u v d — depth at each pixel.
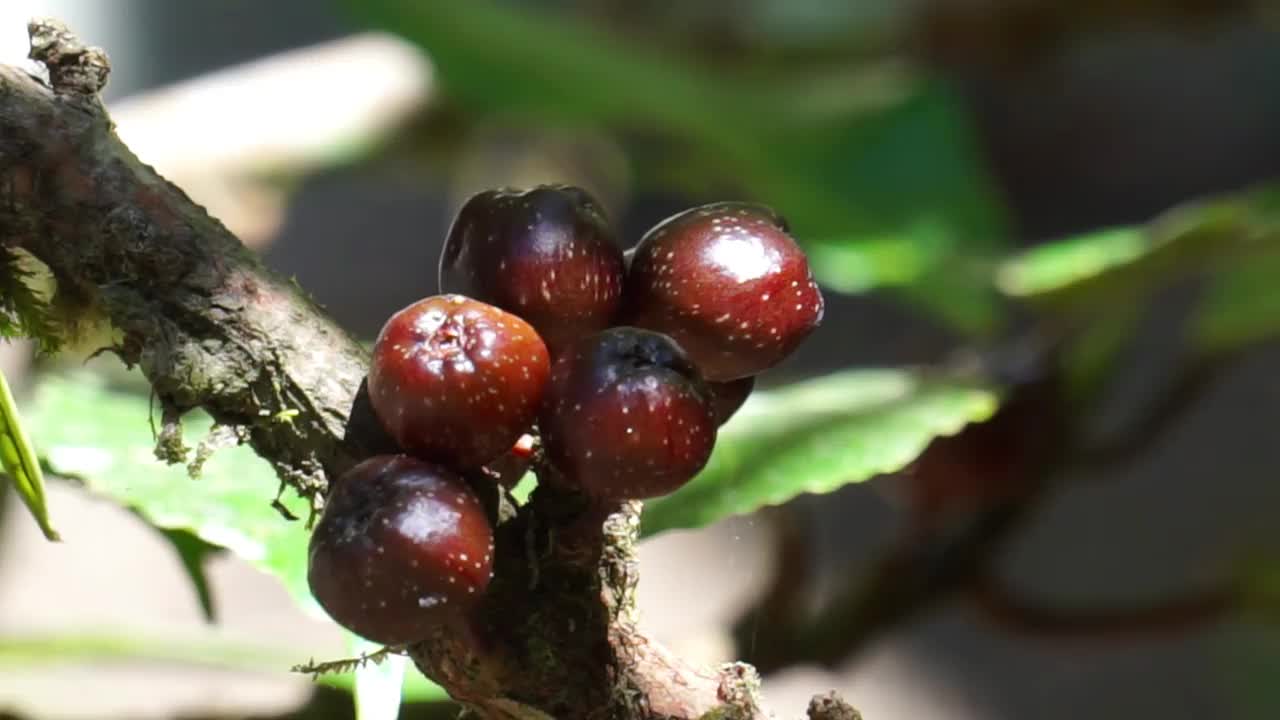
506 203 0.29
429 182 1.02
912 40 0.94
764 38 0.95
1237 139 1.28
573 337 0.29
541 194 0.29
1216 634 0.94
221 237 0.29
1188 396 0.54
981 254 0.57
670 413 0.28
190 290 0.29
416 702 0.35
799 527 0.43
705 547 0.80
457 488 0.28
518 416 0.28
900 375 0.48
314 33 1.21
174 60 1.19
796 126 0.65
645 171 0.85
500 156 0.88
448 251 0.29
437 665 0.29
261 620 0.81
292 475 0.29
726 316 0.29
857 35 0.94
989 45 0.93
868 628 0.47
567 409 0.28
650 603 0.73
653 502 0.36
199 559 0.36
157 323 0.29
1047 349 0.51
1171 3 0.89
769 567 0.43
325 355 0.29
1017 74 0.96
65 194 0.29
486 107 0.73
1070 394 0.51
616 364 0.28
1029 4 0.90
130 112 0.82
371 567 0.28
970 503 0.49
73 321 0.30
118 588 0.89
